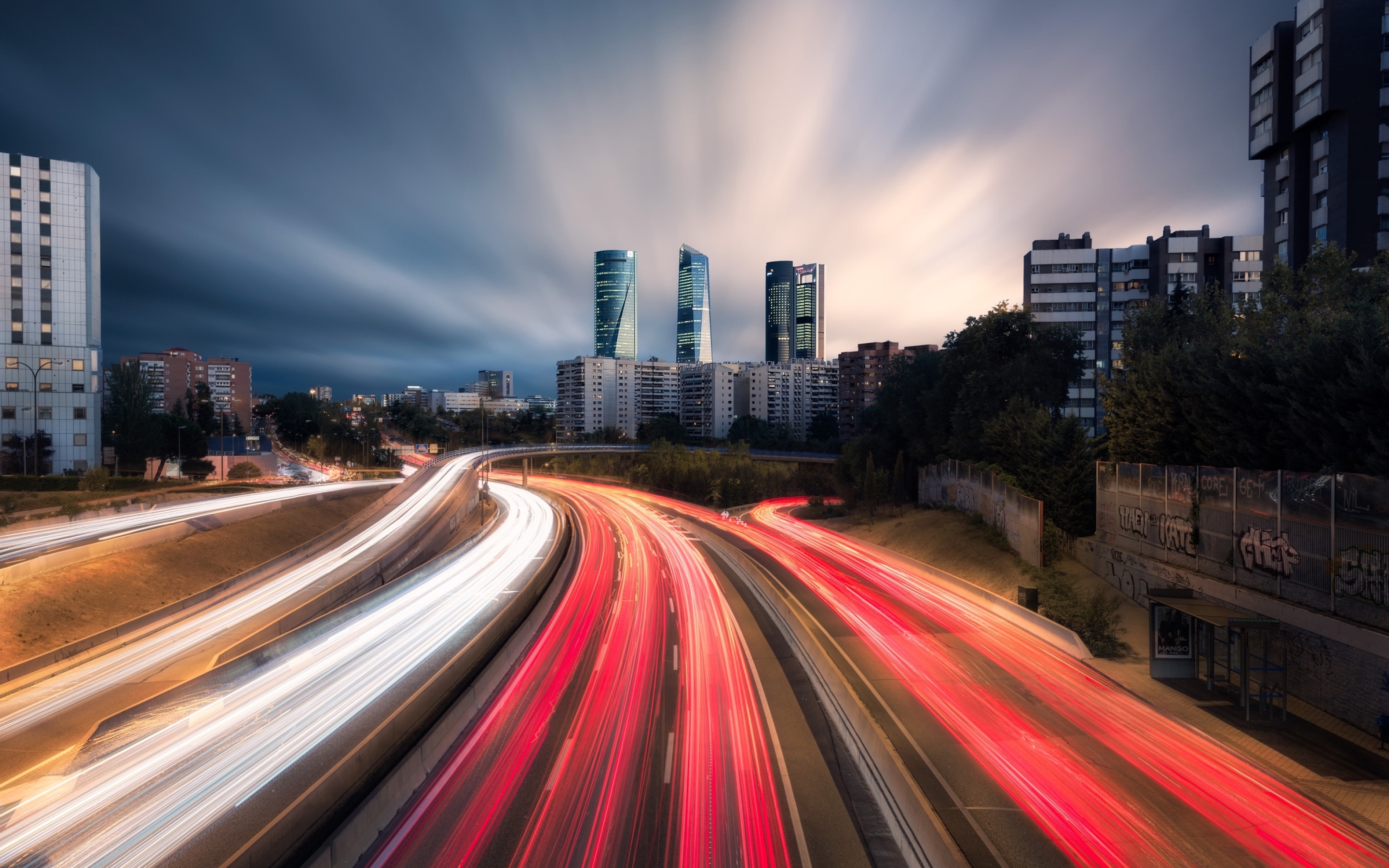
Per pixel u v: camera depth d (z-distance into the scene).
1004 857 10.28
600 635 23.78
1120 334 83.31
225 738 15.27
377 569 38.88
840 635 22.52
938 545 36.66
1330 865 10.10
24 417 75.12
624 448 137.50
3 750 16.88
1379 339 19.41
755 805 12.23
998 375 45.75
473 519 66.25
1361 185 51.03
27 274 75.81
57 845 11.55
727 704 17.17
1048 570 26.95
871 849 10.88
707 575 35.41
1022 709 16.09
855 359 179.62
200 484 70.00
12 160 75.31
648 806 12.18
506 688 18.38
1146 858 10.27
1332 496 15.90
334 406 187.12
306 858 10.46
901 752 13.89
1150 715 15.80
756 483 77.81
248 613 28.95
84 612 29.12
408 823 11.67
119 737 15.42
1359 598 15.12
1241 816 11.46
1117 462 28.61
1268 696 15.67
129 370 89.31
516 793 12.69
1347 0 51.44
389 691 18.05
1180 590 19.14
